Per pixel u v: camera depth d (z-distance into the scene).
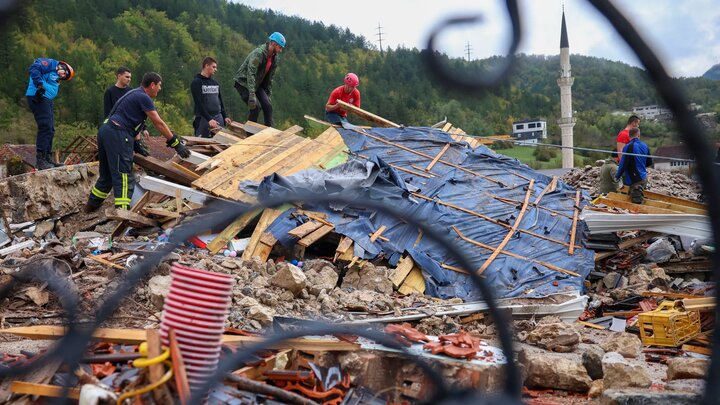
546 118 59.97
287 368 4.93
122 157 9.89
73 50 67.50
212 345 3.46
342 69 74.50
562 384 5.76
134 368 3.99
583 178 18.69
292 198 2.11
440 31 1.31
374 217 10.24
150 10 88.88
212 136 13.18
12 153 38.78
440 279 9.62
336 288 9.22
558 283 10.13
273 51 13.75
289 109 64.00
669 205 13.46
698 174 1.31
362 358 4.92
